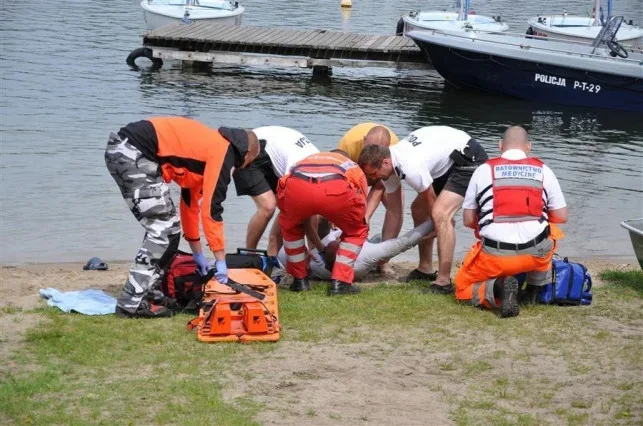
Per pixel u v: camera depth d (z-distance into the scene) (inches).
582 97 836.0
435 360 214.4
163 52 892.6
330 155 264.1
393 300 263.1
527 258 248.4
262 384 196.7
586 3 1581.0
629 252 396.8
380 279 306.0
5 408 180.7
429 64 909.2
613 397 194.5
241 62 896.3
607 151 655.8
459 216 442.0
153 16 1048.8
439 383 200.4
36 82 773.9
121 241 384.5
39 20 1119.6
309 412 182.7
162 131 235.6
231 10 1072.8
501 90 863.7
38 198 444.8
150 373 201.9
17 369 202.7
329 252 286.5
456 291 262.1
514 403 190.5
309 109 757.3
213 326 223.6
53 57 896.9
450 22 995.9
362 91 856.3
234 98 783.1
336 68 968.3
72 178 485.1
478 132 721.0
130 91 775.1
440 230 276.1
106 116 667.4
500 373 207.2
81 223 407.2
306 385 196.9
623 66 813.2
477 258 255.1
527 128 740.0
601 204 490.6
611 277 303.3
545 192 252.1
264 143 283.1
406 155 272.1
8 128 603.5
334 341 226.1
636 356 219.1
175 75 869.2
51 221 408.8
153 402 185.6
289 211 263.7
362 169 271.7
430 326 239.1
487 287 251.3
